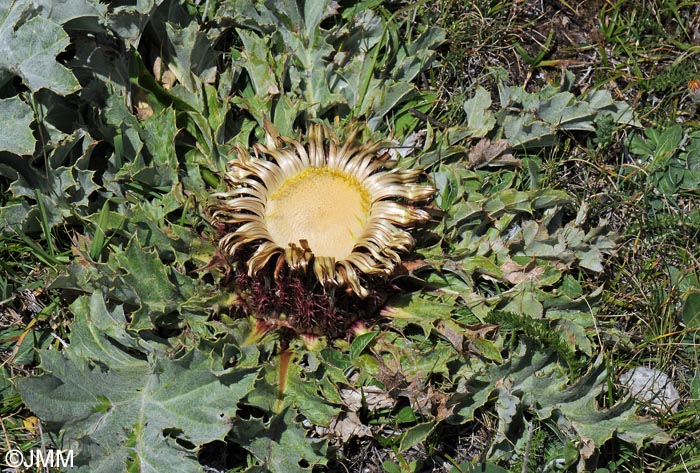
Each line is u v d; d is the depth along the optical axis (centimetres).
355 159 103
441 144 106
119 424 97
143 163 103
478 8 114
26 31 98
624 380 104
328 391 99
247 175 102
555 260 106
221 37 110
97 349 99
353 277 99
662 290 107
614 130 110
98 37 104
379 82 108
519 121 109
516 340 103
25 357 101
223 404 97
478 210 104
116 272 99
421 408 99
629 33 116
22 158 101
